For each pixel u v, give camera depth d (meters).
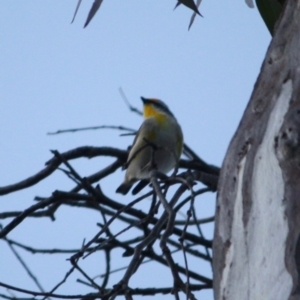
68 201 9.52
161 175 6.91
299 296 4.25
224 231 5.15
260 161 5.03
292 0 5.86
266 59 5.72
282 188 4.75
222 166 5.50
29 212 8.27
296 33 5.58
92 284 6.71
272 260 4.55
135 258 5.89
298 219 4.54
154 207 6.67
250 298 4.62
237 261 4.89
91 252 6.45
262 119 5.27
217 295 5.02
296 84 5.24
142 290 7.56
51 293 6.16
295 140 4.80
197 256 9.02
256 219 4.86
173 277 5.53
